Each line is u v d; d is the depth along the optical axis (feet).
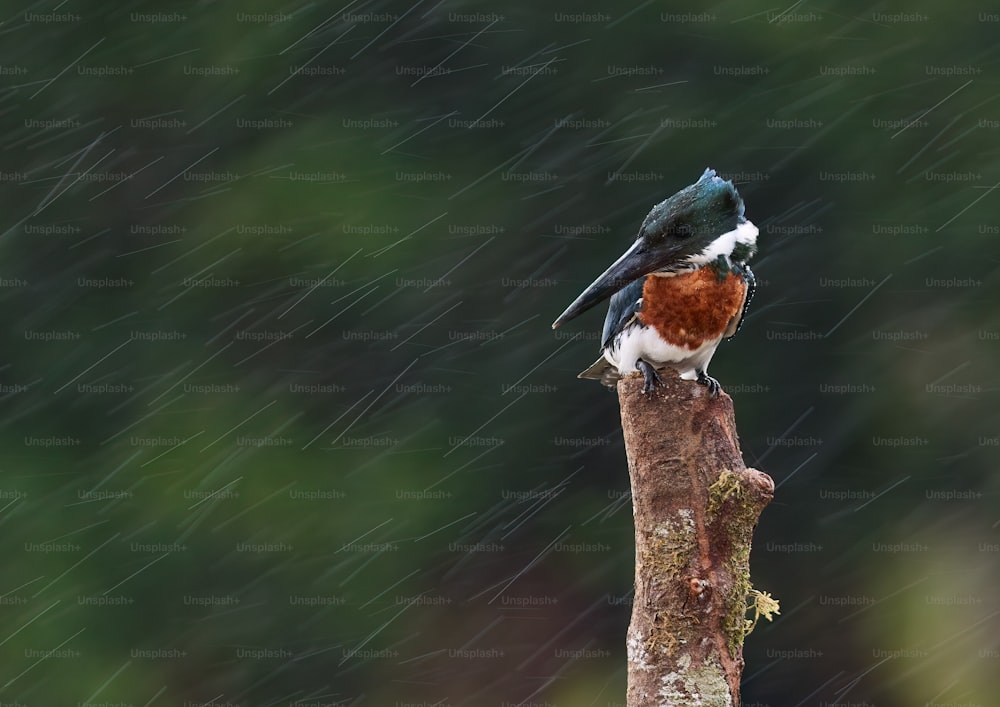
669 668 15.53
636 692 15.78
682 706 15.38
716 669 15.46
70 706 49.39
